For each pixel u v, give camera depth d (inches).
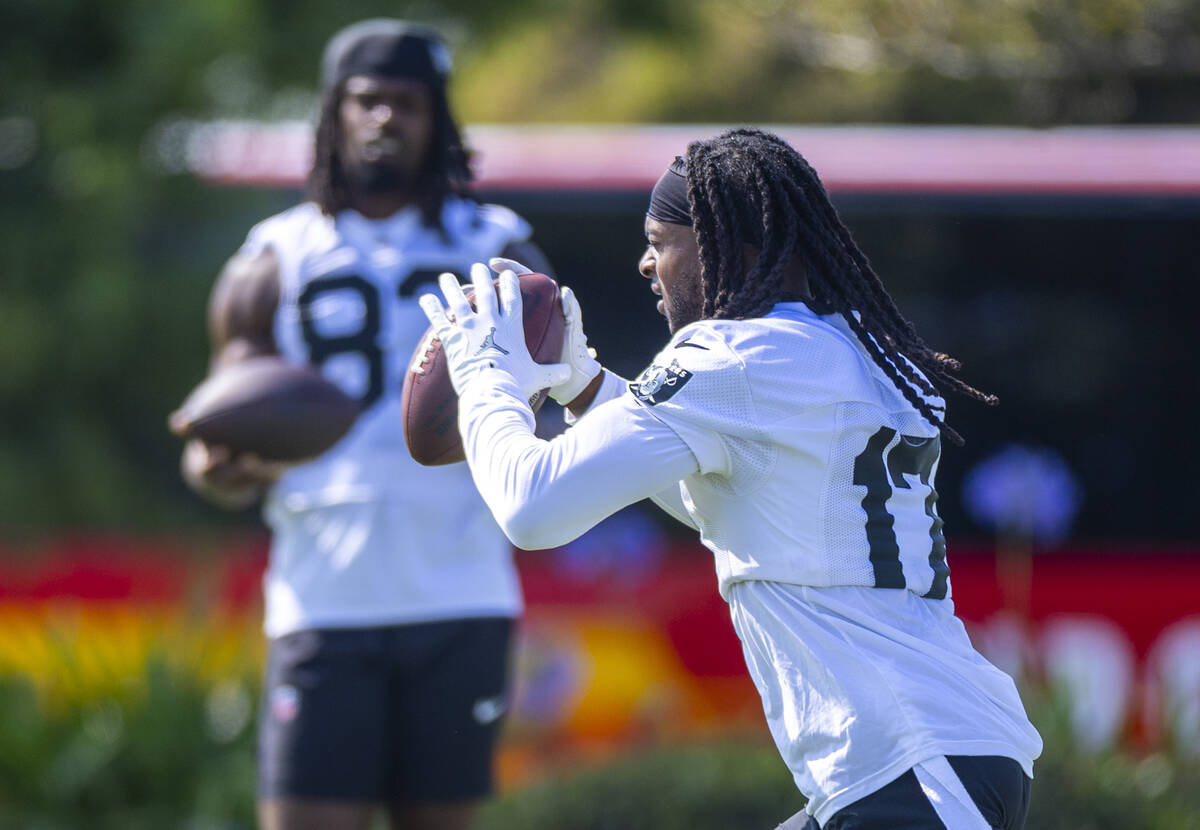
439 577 658.8
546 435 569.0
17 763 957.2
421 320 679.1
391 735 663.8
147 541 1259.2
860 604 382.6
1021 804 386.3
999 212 1162.0
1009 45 1165.1
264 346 695.7
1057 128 1253.1
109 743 960.3
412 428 431.2
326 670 654.5
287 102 1590.8
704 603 1111.0
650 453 375.9
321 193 692.7
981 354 1158.3
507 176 1186.0
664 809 842.2
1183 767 890.7
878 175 1167.6
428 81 687.1
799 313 399.9
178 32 1473.9
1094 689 1104.8
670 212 415.5
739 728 971.9
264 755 666.8
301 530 667.4
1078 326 1151.6
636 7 1903.3
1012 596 1117.1
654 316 1165.7
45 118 1513.3
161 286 1519.4
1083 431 1144.8
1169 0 1096.2
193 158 1531.7
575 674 1107.3
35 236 1525.6
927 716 374.9
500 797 864.3
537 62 2368.4
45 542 1330.0
